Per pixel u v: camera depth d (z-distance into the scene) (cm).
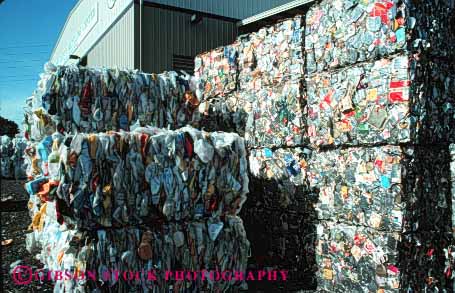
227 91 672
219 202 484
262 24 1005
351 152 485
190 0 970
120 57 1008
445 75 466
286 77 570
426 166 456
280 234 582
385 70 446
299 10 886
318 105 522
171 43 948
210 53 714
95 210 419
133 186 438
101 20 1202
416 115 434
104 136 428
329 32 509
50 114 520
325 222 516
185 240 466
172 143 454
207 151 467
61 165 411
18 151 1614
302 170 550
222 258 488
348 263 482
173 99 597
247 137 629
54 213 466
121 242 436
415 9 439
